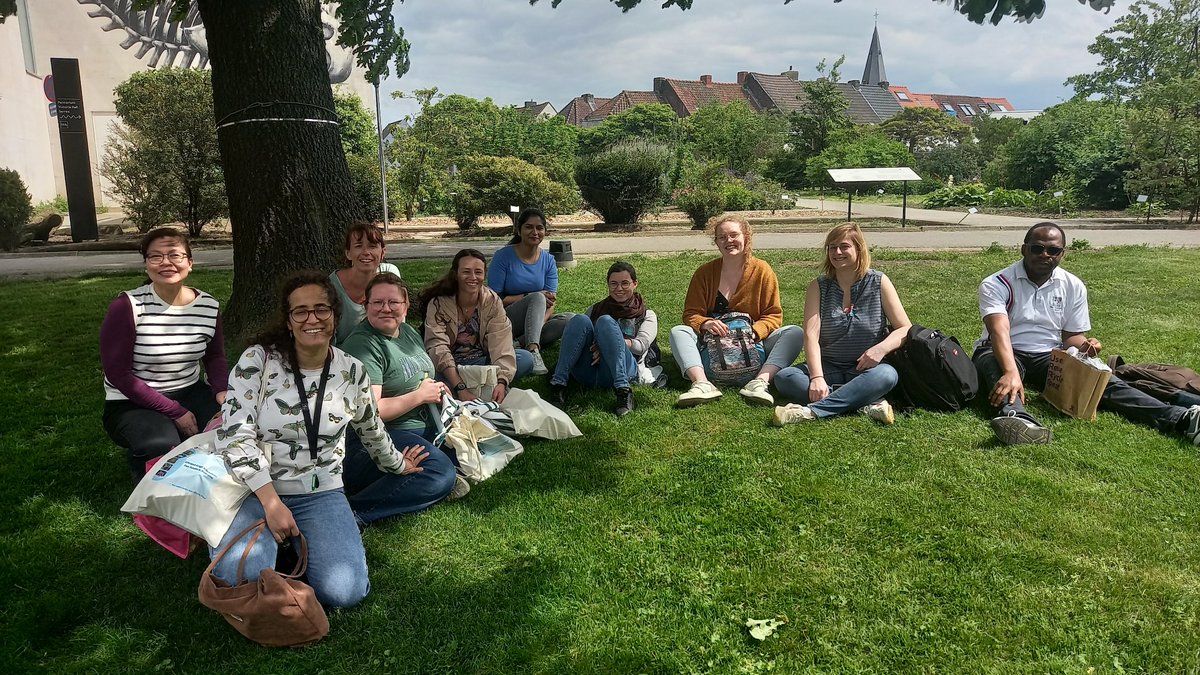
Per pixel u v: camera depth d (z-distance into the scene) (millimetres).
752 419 4602
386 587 2934
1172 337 6289
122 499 3703
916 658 2467
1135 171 19219
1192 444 4082
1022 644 2520
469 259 4492
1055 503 3441
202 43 25469
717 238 5230
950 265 10836
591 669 2455
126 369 3516
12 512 3570
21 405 5086
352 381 2988
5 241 14844
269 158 6164
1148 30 32156
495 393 4438
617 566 3037
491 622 2699
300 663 2516
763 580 2906
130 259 13203
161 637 2656
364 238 4062
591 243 15250
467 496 3662
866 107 74250
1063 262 10688
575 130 40844
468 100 31656
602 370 5129
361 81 26438
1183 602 2703
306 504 2885
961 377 4539
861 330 4824
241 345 6051
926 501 3480
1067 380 4504
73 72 15836
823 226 19141
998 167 30719
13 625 2711
